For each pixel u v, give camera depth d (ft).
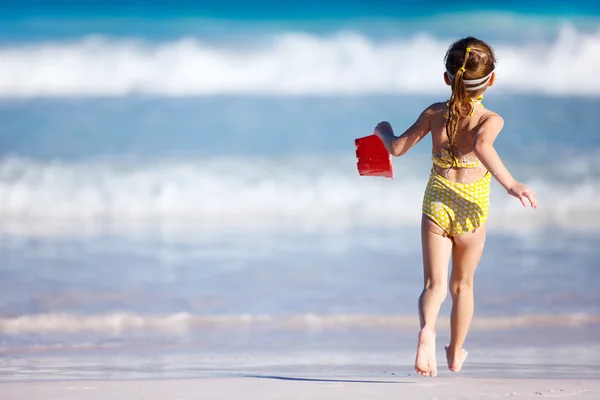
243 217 121.08
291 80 196.85
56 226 116.37
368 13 242.37
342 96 187.62
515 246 104.53
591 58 206.18
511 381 50.06
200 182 131.85
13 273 90.74
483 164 44.24
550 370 56.90
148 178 133.49
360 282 87.56
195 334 70.03
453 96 45.52
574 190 127.95
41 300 80.33
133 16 235.81
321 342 67.36
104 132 162.91
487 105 180.96
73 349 64.90
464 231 46.65
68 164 140.97
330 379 51.88
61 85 197.06
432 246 46.91
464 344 66.49
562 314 75.77
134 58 201.98
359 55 204.33
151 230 114.42
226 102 183.83
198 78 198.90
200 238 109.50
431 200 46.98
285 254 100.42
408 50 206.69
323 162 141.90
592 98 187.73
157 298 81.51
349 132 162.20
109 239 108.88
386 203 124.77
